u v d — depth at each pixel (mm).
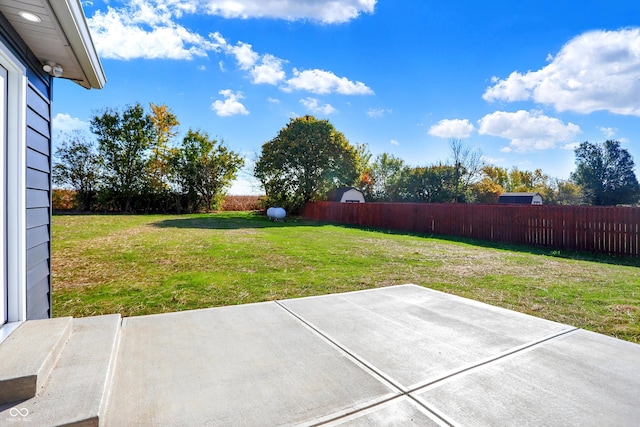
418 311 3371
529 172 32312
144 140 19828
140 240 8469
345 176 20469
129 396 1803
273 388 1921
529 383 2014
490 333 2805
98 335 2418
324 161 19250
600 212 7816
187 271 5238
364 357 2340
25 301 2346
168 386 1913
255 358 2295
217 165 21234
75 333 2443
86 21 2271
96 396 1639
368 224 15023
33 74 2574
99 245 7598
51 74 2938
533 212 9133
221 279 4777
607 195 29219
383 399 1836
